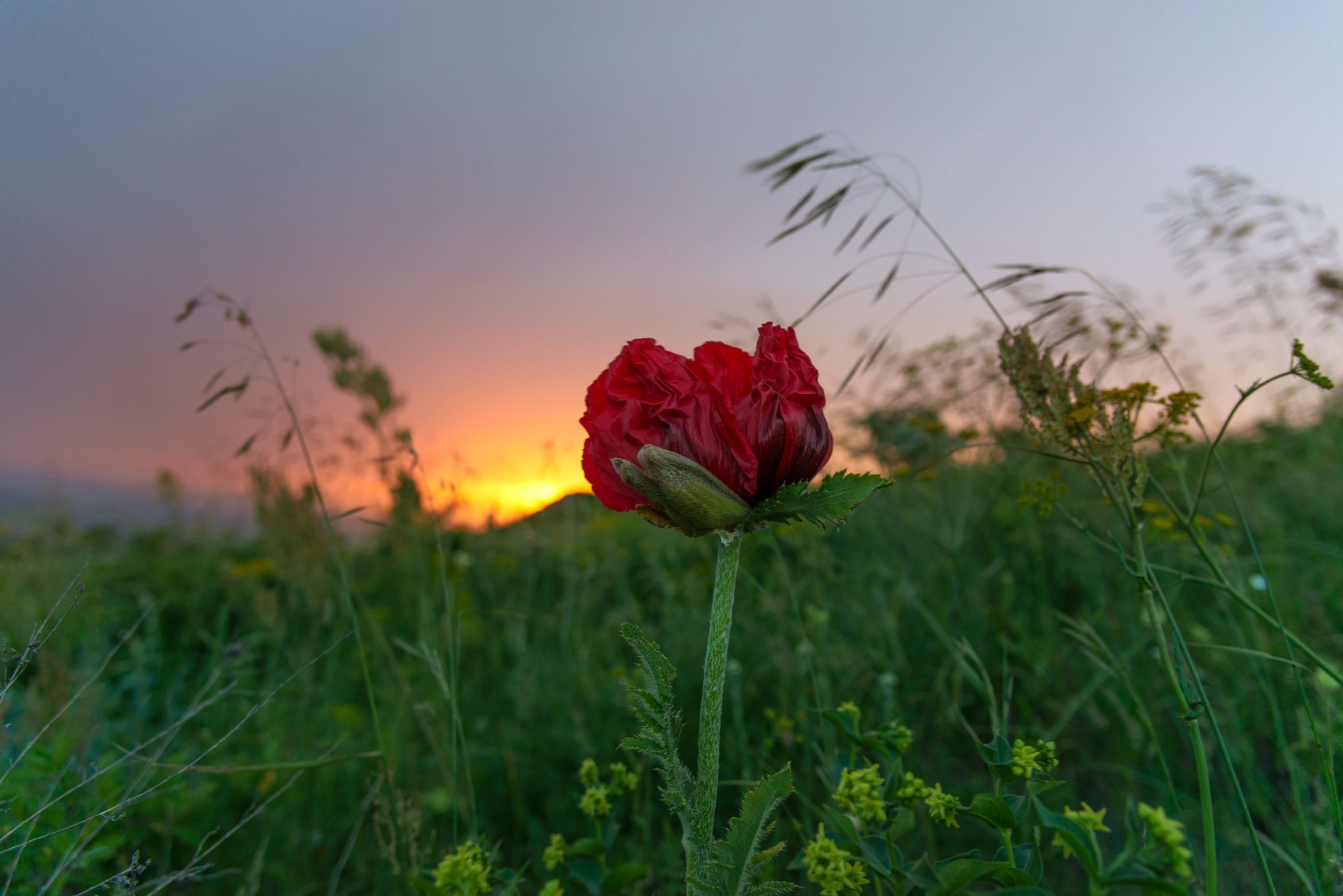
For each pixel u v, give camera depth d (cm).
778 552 201
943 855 202
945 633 283
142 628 343
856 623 313
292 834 228
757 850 107
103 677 271
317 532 332
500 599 435
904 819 132
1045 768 116
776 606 264
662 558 432
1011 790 195
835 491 101
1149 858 98
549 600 427
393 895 208
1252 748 196
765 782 104
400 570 429
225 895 213
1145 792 207
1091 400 164
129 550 500
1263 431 486
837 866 124
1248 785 181
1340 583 259
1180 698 129
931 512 391
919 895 134
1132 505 157
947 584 326
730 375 113
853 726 149
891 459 461
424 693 310
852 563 362
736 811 228
